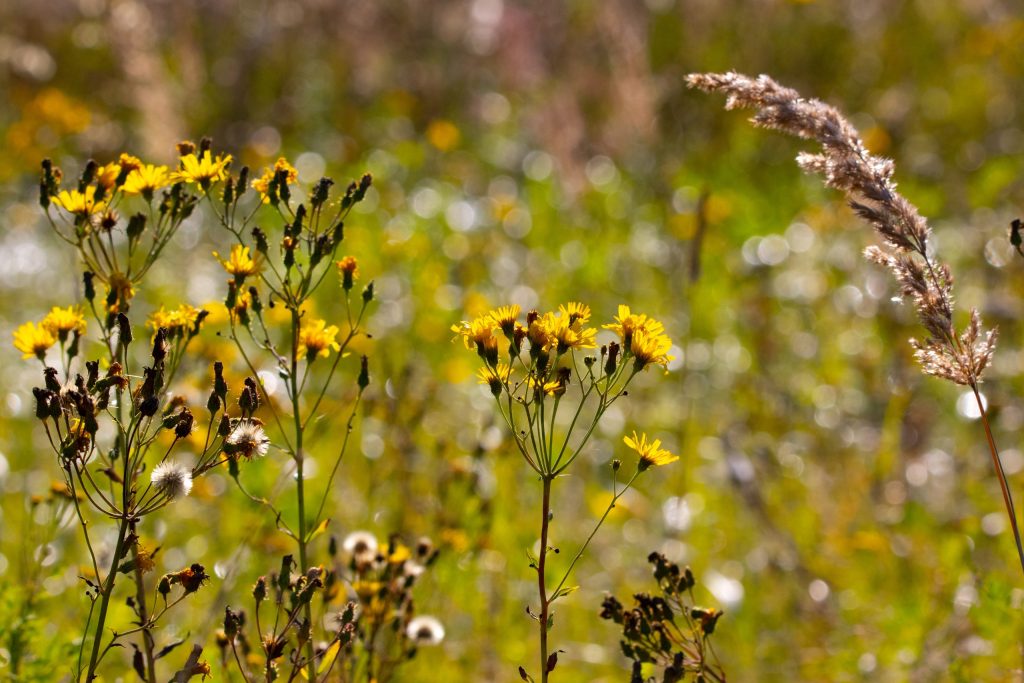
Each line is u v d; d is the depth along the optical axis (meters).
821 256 9.13
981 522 5.49
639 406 7.27
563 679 4.90
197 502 5.73
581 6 12.10
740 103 3.86
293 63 13.34
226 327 7.01
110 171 3.56
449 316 8.20
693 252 6.49
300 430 3.54
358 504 5.76
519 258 9.59
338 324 7.93
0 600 4.22
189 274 9.06
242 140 12.40
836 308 8.41
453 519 4.88
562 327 3.17
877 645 4.89
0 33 13.17
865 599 5.29
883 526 5.71
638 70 11.02
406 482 5.33
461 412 7.00
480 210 10.41
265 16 13.44
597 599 5.48
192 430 3.13
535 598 5.37
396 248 8.73
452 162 11.80
